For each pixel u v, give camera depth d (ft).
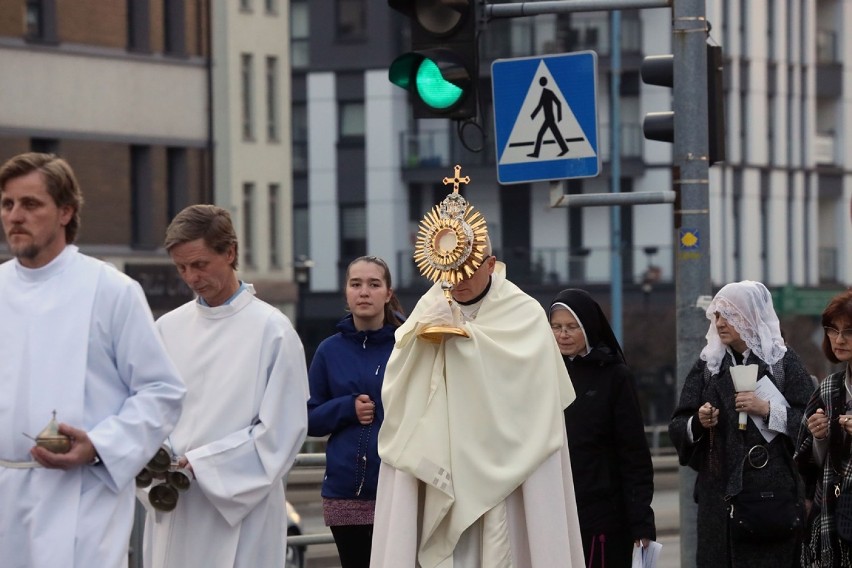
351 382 68.74
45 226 48.16
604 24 366.22
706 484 66.49
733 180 368.07
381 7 383.65
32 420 47.55
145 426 48.11
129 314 48.93
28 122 252.83
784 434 64.75
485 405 51.83
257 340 58.59
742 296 65.92
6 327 48.26
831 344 58.59
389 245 384.06
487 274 53.26
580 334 64.08
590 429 63.57
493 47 368.27
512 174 78.79
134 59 269.85
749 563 65.31
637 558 63.16
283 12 315.99
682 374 75.20
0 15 248.52
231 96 300.40
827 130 400.67
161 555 58.03
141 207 272.72
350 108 386.93
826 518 58.34
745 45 370.53
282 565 59.41
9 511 47.65
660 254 366.84
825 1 398.01
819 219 401.08
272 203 314.96
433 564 52.39
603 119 366.84
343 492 68.03
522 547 52.85
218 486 56.59
